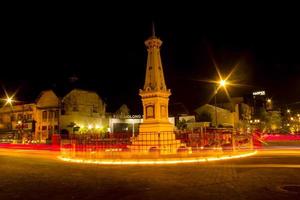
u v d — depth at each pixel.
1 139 49.88
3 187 9.07
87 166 14.35
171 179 9.91
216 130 28.69
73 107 51.94
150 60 21.66
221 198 7.05
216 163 14.26
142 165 14.09
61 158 19.23
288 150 23.02
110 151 19.44
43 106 53.38
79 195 7.78
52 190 8.49
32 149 30.92
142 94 21.09
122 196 7.56
